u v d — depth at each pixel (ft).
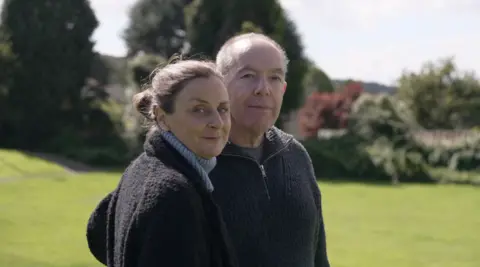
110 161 87.81
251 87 8.63
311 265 8.96
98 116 102.83
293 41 92.58
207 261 6.47
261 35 9.27
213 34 96.48
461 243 33.12
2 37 100.42
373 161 74.79
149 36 139.54
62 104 101.30
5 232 33.99
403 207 48.62
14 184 62.18
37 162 80.79
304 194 8.91
